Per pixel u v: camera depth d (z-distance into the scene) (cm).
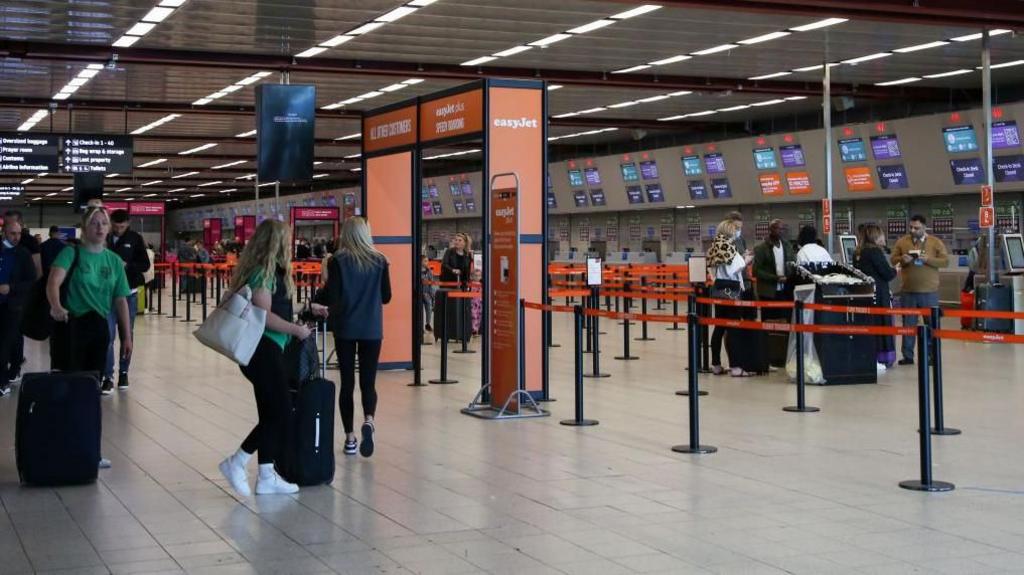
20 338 1159
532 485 651
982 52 1795
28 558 496
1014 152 2194
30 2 1506
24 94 2483
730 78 2297
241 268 612
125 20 1623
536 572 470
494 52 1934
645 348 1594
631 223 3478
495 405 952
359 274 746
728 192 2956
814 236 1252
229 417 934
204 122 3042
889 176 2486
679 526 550
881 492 629
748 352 1224
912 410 961
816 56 1991
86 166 2209
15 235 1026
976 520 560
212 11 1560
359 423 898
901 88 2436
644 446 783
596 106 2714
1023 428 856
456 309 1591
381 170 1281
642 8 1555
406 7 1544
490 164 995
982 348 1543
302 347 670
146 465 722
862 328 784
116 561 491
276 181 1803
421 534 536
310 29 1695
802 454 750
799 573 466
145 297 2378
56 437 648
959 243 2452
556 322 2150
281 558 494
